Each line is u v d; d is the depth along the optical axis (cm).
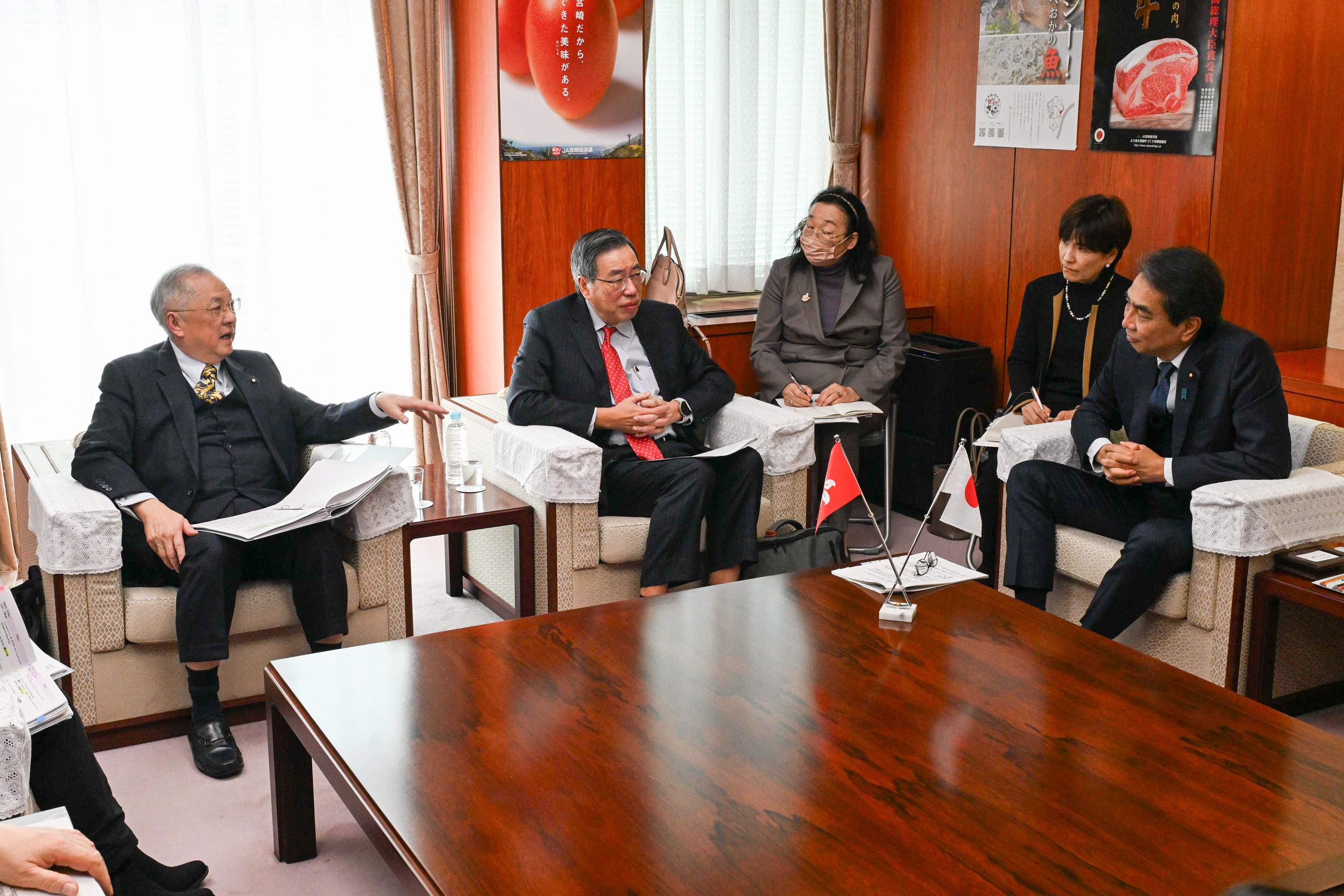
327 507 301
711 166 521
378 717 221
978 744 210
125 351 438
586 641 256
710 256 531
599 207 464
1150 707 225
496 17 430
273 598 305
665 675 238
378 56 449
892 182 548
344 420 340
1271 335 424
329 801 276
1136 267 438
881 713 222
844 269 453
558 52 442
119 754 296
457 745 210
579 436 359
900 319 452
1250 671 305
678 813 188
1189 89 409
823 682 235
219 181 441
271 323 459
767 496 373
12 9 400
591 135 456
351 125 462
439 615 387
